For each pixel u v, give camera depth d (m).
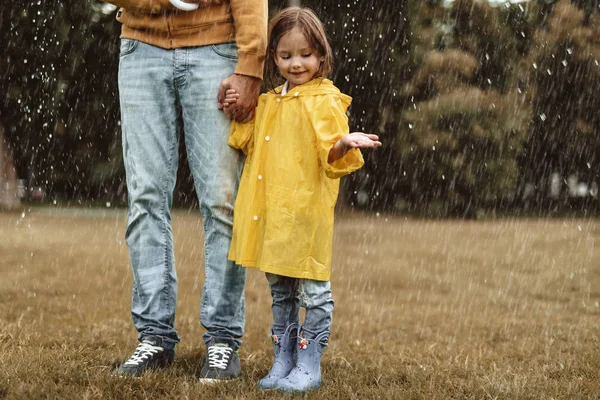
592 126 19.62
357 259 8.33
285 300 2.67
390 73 17.92
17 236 9.53
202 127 2.71
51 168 18.84
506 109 18.45
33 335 3.43
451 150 18.30
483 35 18.88
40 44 16.33
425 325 4.53
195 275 6.64
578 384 2.72
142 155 2.71
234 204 2.74
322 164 2.50
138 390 2.39
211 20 2.69
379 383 2.72
